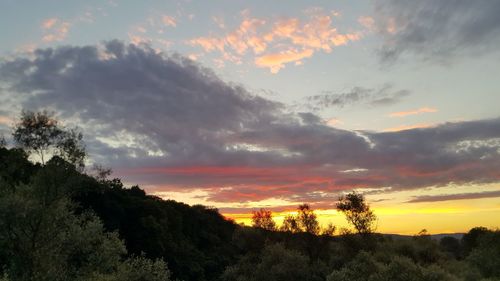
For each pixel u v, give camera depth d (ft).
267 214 295.48
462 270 200.13
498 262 188.34
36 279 83.25
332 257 245.65
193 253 391.45
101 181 96.78
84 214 108.99
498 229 206.90
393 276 165.99
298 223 282.36
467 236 314.76
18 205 84.07
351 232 242.99
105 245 107.96
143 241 328.90
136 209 350.23
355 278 184.03
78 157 89.25
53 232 92.48
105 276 97.55
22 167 95.61
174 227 415.85
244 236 293.02
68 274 96.37
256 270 246.68
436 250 237.04
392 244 241.55
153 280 112.88
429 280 162.30
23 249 86.02
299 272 227.40
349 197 243.81
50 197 88.53
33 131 86.63
